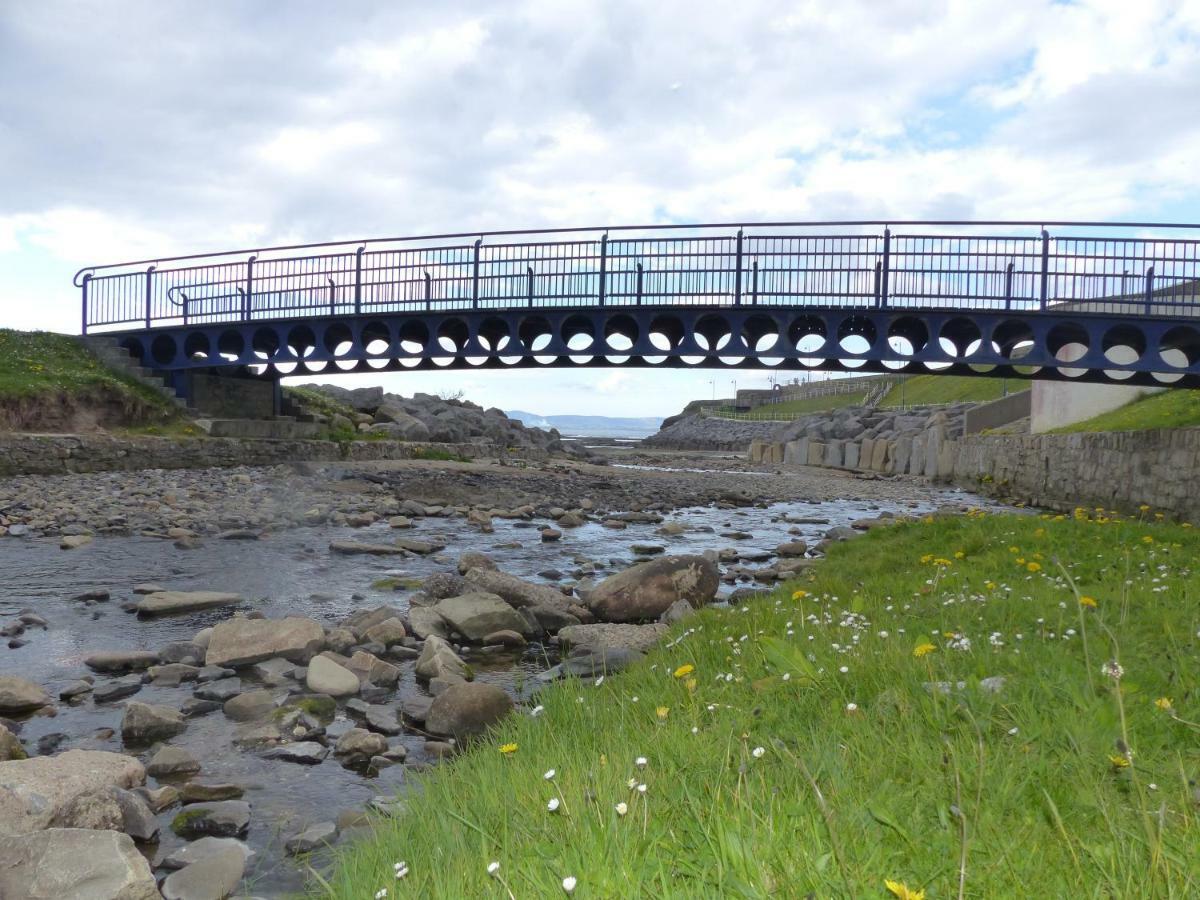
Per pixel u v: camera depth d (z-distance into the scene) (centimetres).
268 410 3819
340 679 732
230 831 453
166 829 455
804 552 1694
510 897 232
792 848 240
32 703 670
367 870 303
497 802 336
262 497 2278
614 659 791
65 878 350
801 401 15288
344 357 3014
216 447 3066
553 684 645
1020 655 475
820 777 308
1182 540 1145
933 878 221
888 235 2361
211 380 3525
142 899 351
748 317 2514
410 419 4856
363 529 1919
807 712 410
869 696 422
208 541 1639
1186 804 253
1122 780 287
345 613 1060
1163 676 412
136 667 797
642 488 3347
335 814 478
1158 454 2358
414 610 991
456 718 618
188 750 586
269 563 1419
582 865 246
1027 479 3488
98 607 1060
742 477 4588
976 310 2297
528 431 6397
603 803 295
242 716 658
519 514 2333
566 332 2912
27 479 2336
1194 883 206
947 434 5309
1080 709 345
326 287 3036
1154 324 2173
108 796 443
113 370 3366
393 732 623
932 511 2917
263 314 3162
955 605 714
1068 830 253
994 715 362
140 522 1794
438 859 287
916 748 323
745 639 643
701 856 240
